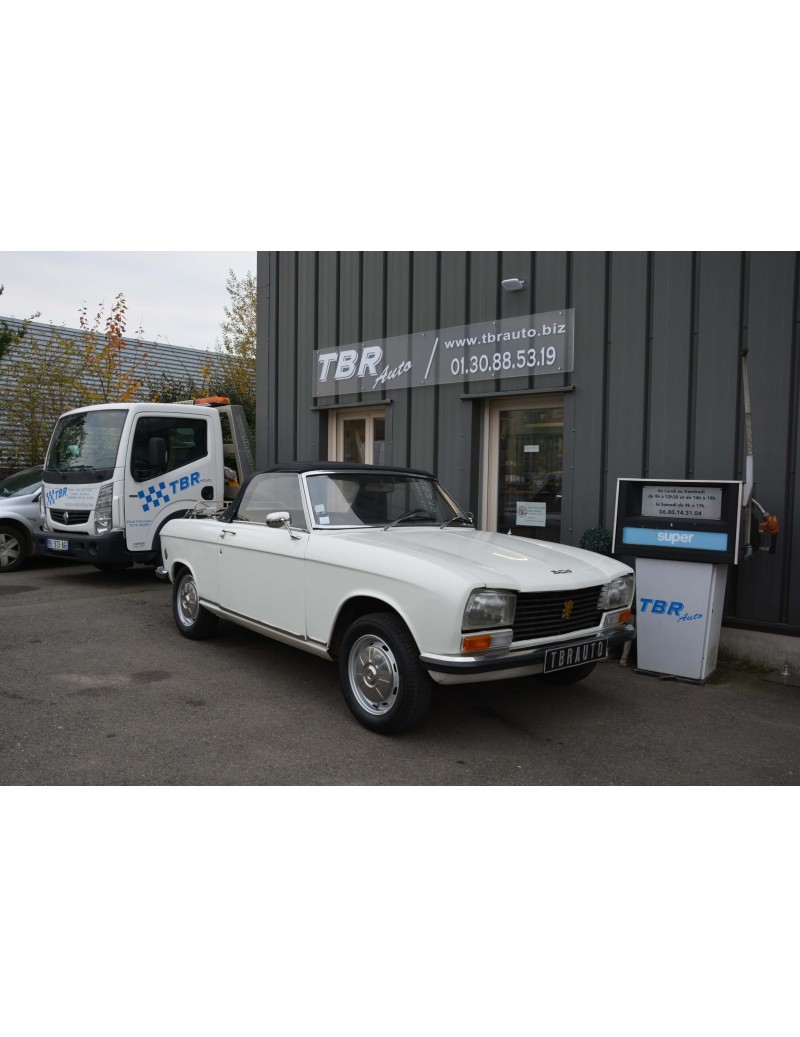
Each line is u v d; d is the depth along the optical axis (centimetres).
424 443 895
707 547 571
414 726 445
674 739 468
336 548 480
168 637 685
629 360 708
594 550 667
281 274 1082
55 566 1141
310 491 533
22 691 524
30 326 1806
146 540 936
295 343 1070
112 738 443
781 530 616
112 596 887
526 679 588
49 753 420
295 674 575
